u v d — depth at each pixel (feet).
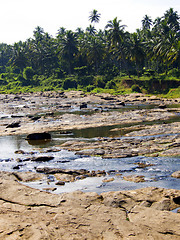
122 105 137.28
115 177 33.78
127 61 258.37
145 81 209.46
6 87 295.48
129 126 71.92
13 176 34.35
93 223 21.45
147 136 57.11
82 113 109.60
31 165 40.34
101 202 25.72
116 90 217.36
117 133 62.64
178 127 62.75
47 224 21.48
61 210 23.88
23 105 157.58
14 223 21.67
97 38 273.95
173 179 32.14
